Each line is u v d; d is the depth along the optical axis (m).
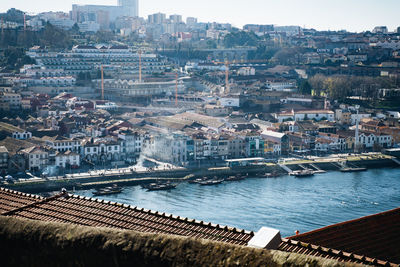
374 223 60.50
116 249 22.77
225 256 21.41
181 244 22.19
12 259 24.28
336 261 20.12
